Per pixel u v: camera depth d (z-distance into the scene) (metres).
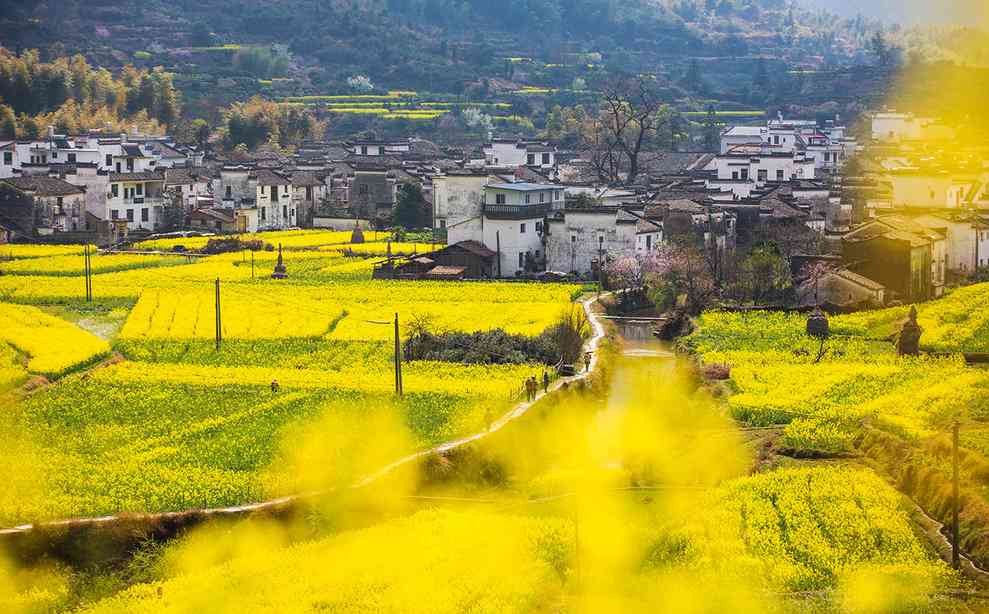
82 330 135.50
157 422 101.50
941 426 97.00
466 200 187.00
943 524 78.75
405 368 120.94
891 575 69.88
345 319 144.38
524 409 105.06
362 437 97.12
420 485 90.94
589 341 134.25
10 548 79.00
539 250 187.00
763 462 93.44
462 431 98.94
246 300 154.12
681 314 146.00
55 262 184.25
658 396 109.38
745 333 135.25
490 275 182.25
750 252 161.38
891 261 155.12
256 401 107.75
